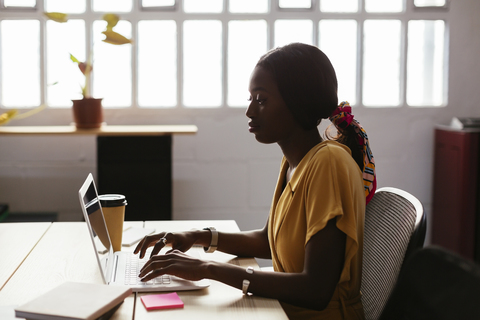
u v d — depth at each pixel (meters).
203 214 3.00
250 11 2.94
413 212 1.11
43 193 2.88
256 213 3.03
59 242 1.42
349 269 1.02
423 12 3.00
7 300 1.00
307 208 1.05
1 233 1.51
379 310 1.15
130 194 2.59
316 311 1.07
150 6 2.88
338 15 2.96
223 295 1.02
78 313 0.78
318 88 1.10
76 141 2.88
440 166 2.96
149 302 0.96
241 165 3.00
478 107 3.09
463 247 2.78
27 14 2.80
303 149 1.17
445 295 0.56
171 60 2.96
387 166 3.07
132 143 2.57
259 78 1.13
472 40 3.04
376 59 3.06
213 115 2.95
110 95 2.92
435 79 3.11
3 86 2.87
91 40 2.85
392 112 3.04
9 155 2.85
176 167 2.97
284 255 1.12
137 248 1.24
